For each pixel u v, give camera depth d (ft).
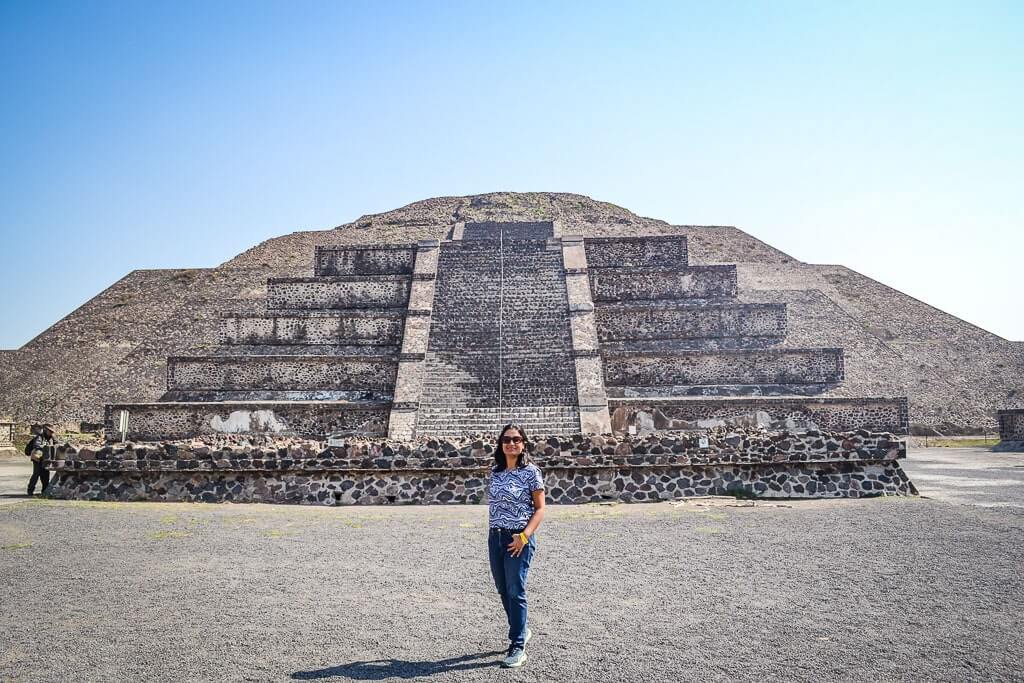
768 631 26.32
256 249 218.59
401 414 103.60
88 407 147.74
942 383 147.84
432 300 133.80
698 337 135.13
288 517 52.42
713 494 59.77
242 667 23.24
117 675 22.62
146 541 43.29
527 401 105.91
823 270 199.82
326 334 135.95
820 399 110.01
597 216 238.89
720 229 232.12
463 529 47.21
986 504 55.36
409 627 27.12
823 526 46.44
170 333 170.40
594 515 51.85
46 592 31.99
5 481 80.02
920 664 23.17
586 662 23.49
